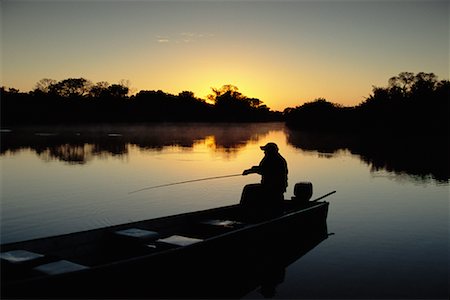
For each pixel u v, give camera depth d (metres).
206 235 9.55
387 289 7.34
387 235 10.72
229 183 18.94
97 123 120.38
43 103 114.19
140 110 131.62
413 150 38.25
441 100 68.94
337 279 7.82
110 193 16.20
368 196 16.05
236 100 164.00
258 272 8.20
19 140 47.84
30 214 12.71
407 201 15.09
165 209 13.59
